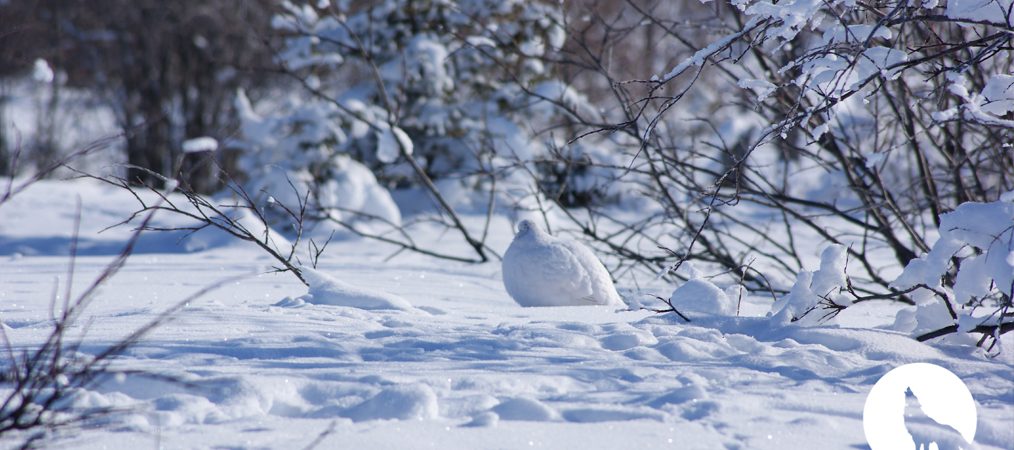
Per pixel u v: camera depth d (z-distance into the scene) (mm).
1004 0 9930
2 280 17625
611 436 7207
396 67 36875
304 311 12602
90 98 62281
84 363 8938
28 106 64562
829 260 11406
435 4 36844
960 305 11258
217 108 56625
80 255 28766
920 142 17391
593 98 36125
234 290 16344
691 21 19375
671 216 19891
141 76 58219
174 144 57062
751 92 17938
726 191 21719
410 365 9453
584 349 10391
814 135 10211
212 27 55312
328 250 28531
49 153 53281
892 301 16891
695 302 12414
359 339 10602
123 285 16828
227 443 6898
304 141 33938
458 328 11484
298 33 36188
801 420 7691
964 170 18938
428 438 7051
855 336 10781
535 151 37250
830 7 9812
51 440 6855
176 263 21531
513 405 7902
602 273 14609
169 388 8523
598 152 35969
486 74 37125
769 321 11625
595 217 34656
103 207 35000
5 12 54469
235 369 9156
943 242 10297
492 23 35750
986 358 10344
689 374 9094
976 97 10805
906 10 10086
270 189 33531
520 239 14672
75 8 57594
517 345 10406
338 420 7547
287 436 7074
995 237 9844
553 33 33938
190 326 11297
